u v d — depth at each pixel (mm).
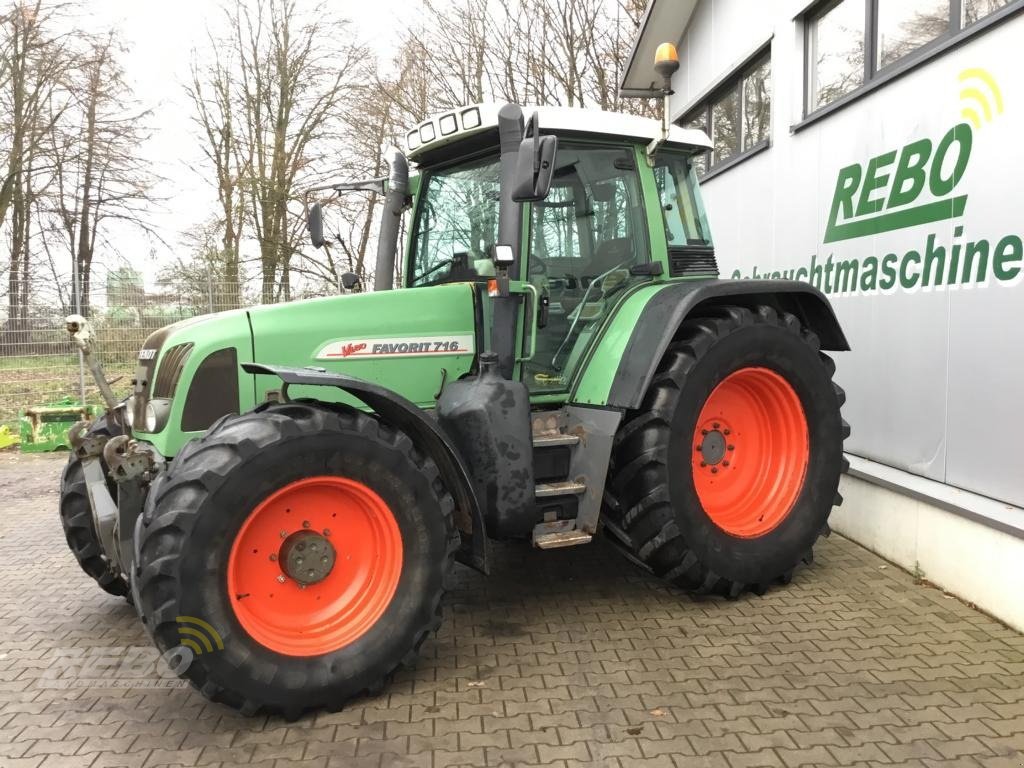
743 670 3020
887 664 3041
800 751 2453
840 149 4875
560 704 2789
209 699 2605
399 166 4199
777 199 5828
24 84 17328
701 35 7762
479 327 3623
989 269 3551
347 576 2941
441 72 15203
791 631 3381
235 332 3211
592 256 3867
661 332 3482
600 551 4617
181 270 10555
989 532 3488
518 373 3617
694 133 4242
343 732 2639
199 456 2623
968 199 3688
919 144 4074
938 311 3914
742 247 6547
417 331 3490
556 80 13711
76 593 4168
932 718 2635
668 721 2652
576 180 3801
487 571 3100
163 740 2615
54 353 9633
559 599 3854
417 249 4215
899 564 4168
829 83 5301
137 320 10102
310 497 2830
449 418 3338
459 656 3217
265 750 2539
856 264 4684
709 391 3607
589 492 3498
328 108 18328
